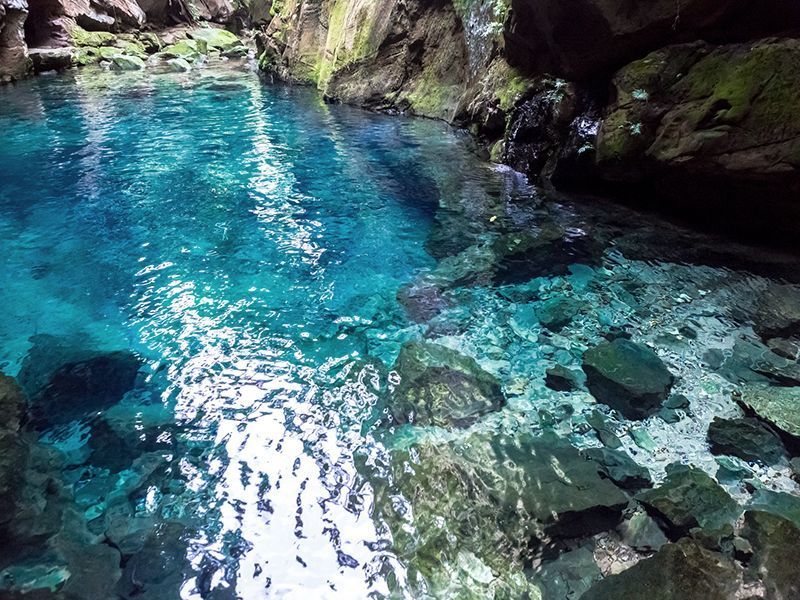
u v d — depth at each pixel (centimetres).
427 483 377
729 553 317
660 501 355
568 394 462
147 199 912
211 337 550
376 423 436
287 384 483
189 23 3831
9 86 1992
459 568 322
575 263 679
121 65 2588
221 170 1063
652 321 558
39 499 366
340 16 1927
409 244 745
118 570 322
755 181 631
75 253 722
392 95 1563
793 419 420
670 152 696
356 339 545
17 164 1083
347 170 1048
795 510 349
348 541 341
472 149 1148
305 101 1762
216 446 416
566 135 902
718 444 406
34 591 307
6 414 434
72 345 536
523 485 372
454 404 454
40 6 2545
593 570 318
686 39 737
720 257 667
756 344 516
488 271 669
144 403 461
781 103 608
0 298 613
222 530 349
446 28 1437
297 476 388
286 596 311
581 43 849
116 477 387
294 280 657
